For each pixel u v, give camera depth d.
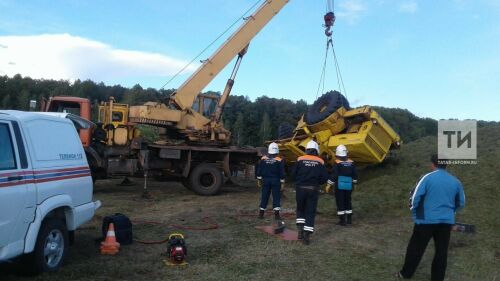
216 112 15.98
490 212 10.16
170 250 6.59
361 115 13.81
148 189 15.70
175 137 15.74
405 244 8.31
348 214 10.05
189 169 14.62
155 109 14.45
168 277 5.93
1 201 4.78
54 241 5.81
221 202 12.90
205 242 7.89
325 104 14.73
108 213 10.50
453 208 6.05
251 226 9.44
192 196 14.21
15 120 5.33
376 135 13.66
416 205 6.11
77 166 6.37
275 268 6.55
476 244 8.27
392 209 11.53
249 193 15.34
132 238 7.82
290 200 13.35
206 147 15.06
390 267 6.86
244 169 15.88
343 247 7.96
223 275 6.11
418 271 6.70
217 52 15.85
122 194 14.15
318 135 14.34
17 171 5.09
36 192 5.32
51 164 5.74
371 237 8.80
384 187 13.22
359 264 6.93
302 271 6.47
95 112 14.50
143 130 16.05
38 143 5.61
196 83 15.52
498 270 6.90
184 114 15.20
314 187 8.20
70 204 5.99
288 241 8.20
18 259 5.47
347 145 13.57
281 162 10.16
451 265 7.11
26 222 5.18
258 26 16.36
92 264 6.25
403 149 16.72
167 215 10.41
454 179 6.08
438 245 6.06
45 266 5.62
